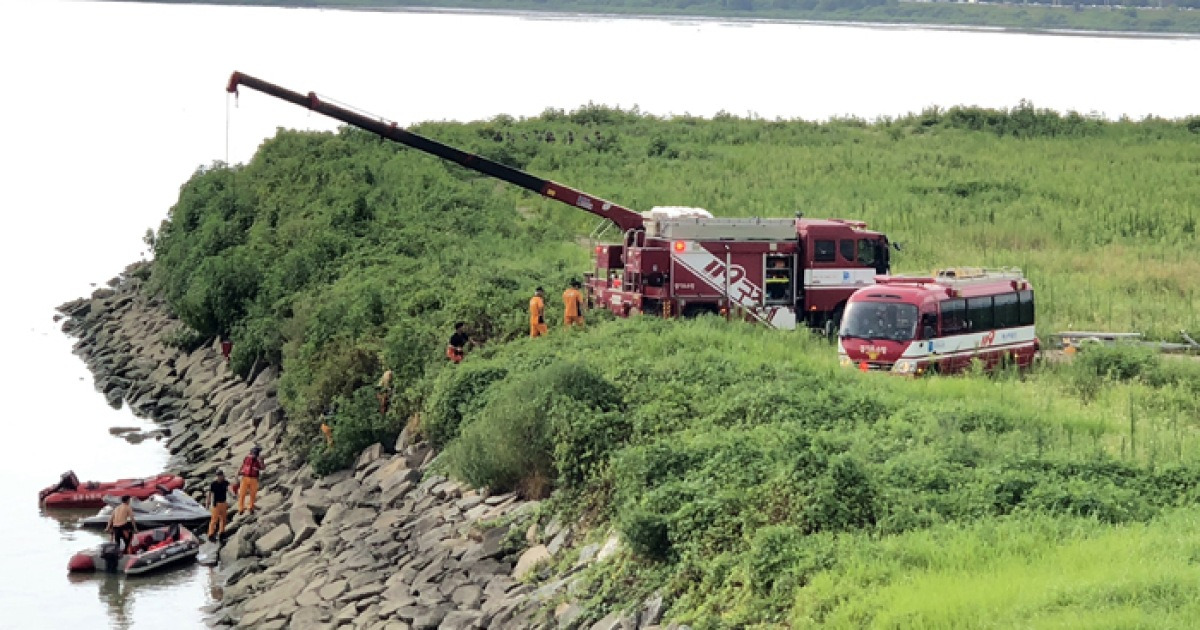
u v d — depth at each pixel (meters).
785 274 43.91
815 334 42.47
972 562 21.02
